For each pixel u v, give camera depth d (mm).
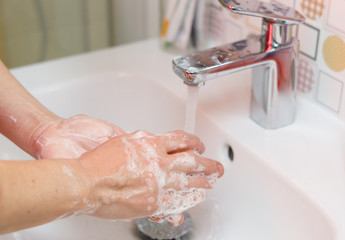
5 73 632
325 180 589
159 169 492
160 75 811
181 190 516
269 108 665
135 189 489
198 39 834
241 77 792
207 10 823
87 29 1118
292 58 635
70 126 599
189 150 546
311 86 697
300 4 668
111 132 598
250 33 774
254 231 650
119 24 1083
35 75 811
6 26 1093
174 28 821
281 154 635
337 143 652
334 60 644
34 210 433
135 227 697
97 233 674
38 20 1100
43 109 626
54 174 447
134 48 893
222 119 705
